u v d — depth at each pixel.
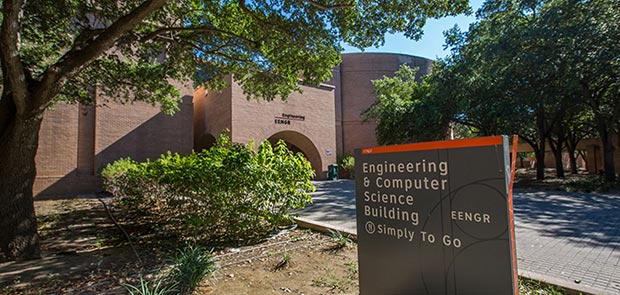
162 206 8.55
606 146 15.51
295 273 3.82
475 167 2.11
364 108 35.53
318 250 4.83
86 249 5.49
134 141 18.84
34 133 5.10
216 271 3.79
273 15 7.47
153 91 10.78
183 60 9.52
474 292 2.08
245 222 5.40
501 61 13.70
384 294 2.62
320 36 7.81
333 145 27.27
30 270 4.19
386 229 2.63
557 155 21.53
